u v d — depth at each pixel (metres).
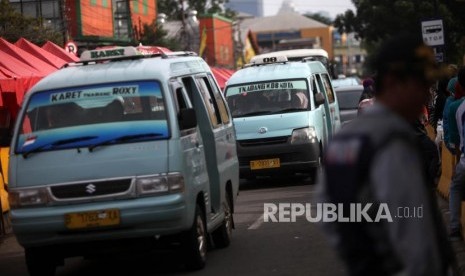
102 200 8.90
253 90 18.41
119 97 9.31
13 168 9.14
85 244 9.16
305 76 18.53
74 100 9.37
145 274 9.65
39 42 24.17
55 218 8.91
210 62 52.75
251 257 10.27
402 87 3.71
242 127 17.88
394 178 3.45
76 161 8.99
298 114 17.89
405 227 3.44
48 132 9.19
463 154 10.10
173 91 9.45
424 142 9.02
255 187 18.41
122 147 8.98
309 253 10.30
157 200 8.83
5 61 15.60
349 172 3.53
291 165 17.73
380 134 3.53
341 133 3.64
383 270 3.55
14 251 12.15
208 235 10.98
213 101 11.13
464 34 42.62
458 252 9.62
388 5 47.78
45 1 30.42
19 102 14.38
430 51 3.73
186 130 9.41
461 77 10.41
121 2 37.34
